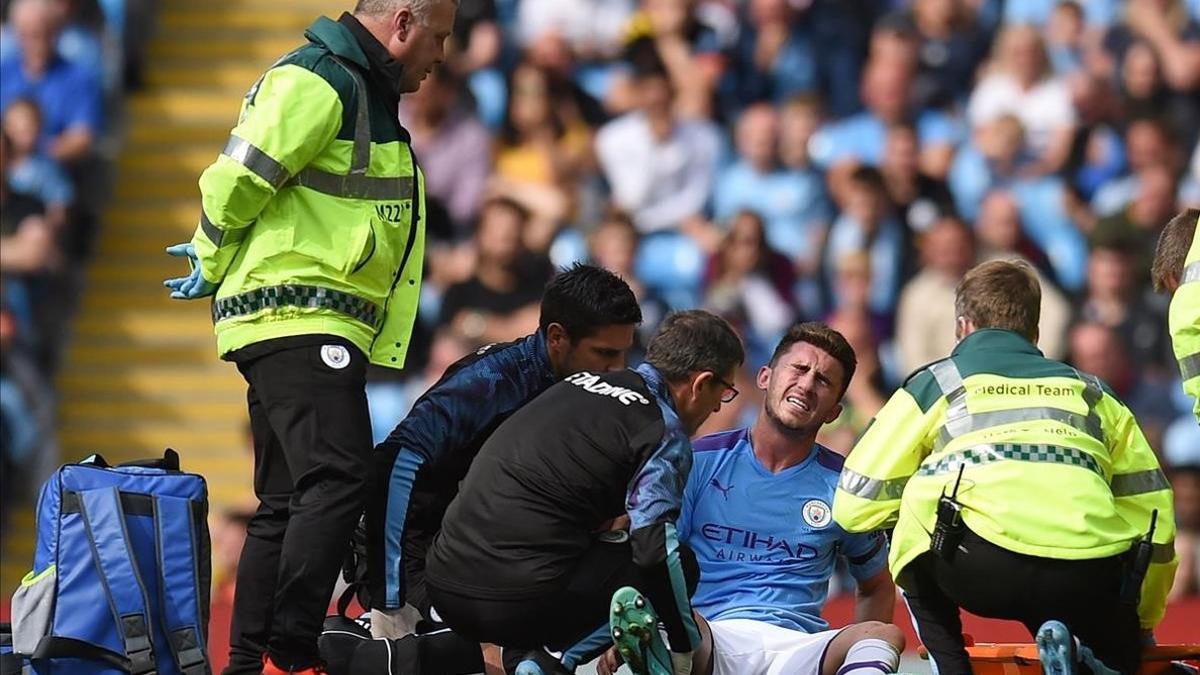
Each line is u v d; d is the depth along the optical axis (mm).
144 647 22297
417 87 23062
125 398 47375
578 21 47406
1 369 44594
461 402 23141
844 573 38469
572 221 45344
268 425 22703
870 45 46094
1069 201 43938
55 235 46406
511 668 22656
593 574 21406
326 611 22109
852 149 44906
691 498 23750
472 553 21547
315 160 22188
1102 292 42469
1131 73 45000
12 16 48062
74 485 22656
